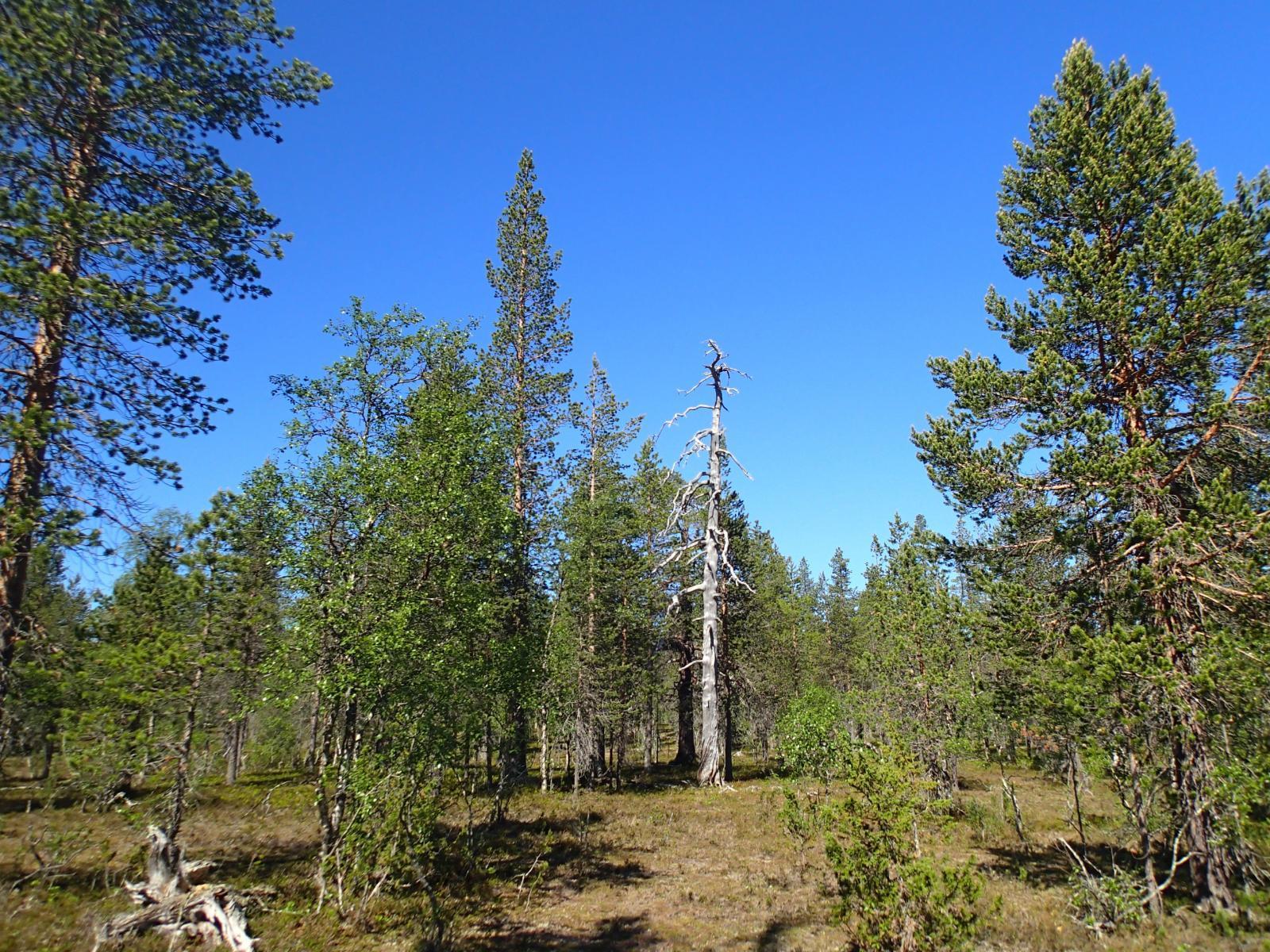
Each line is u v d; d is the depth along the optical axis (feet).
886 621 66.08
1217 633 34.55
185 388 36.73
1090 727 37.32
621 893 43.09
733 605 107.76
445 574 41.55
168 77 37.47
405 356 43.91
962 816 63.46
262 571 40.16
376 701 37.50
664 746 191.62
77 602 38.91
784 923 36.65
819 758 68.33
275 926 32.99
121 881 38.32
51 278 30.60
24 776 90.33
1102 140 43.39
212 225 36.35
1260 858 35.14
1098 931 31.81
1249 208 40.01
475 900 40.45
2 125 32.50
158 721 37.99
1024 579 43.70
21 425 28.84
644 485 117.39
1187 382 39.17
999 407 44.11
